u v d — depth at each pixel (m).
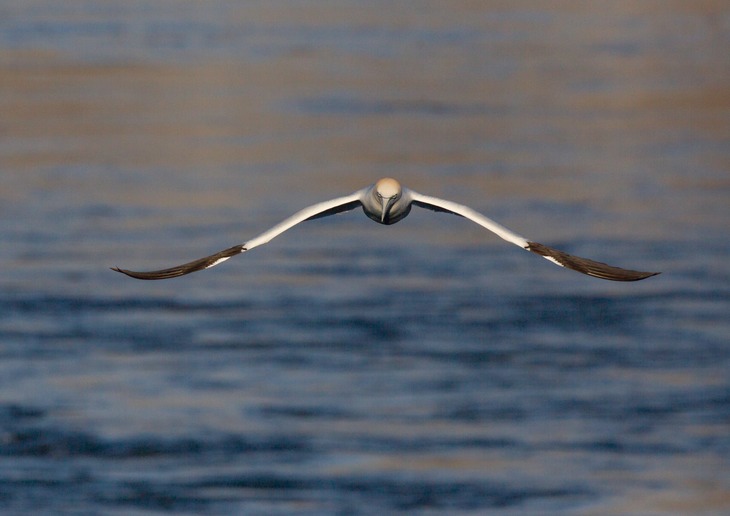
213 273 27.03
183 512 18.67
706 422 21.16
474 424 20.98
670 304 25.53
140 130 37.28
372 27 54.72
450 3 61.59
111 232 28.81
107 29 52.69
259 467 19.75
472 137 37.38
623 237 28.95
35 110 39.31
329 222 30.44
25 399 21.67
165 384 22.27
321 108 40.50
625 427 20.95
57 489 19.22
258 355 23.25
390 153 35.34
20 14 56.06
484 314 25.09
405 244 28.84
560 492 19.23
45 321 24.61
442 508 18.80
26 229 29.00
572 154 35.69
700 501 19.11
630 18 58.16
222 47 49.34
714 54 49.69
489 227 11.88
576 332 24.34
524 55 49.34
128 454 20.08
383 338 23.98
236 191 31.86
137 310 25.16
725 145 36.97
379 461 19.95
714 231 29.28
